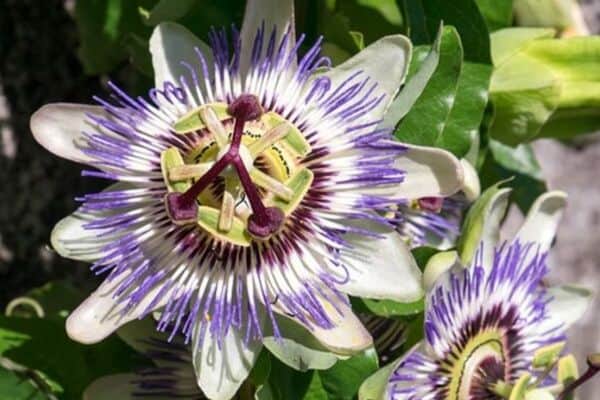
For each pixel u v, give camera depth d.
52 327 0.59
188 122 0.55
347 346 0.54
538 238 0.59
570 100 0.61
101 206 0.55
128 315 0.54
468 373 0.58
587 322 0.78
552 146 0.77
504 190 0.57
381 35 0.60
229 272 0.55
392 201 0.55
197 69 0.56
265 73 0.56
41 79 0.66
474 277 0.58
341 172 0.55
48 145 0.54
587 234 0.77
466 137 0.59
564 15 0.62
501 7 0.62
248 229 0.55
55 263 0.67
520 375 0.59
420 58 0.58
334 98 0.55
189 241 0.55
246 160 0.55
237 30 0.58
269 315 0.55
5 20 0.66
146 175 0.55
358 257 0.55
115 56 0.62
